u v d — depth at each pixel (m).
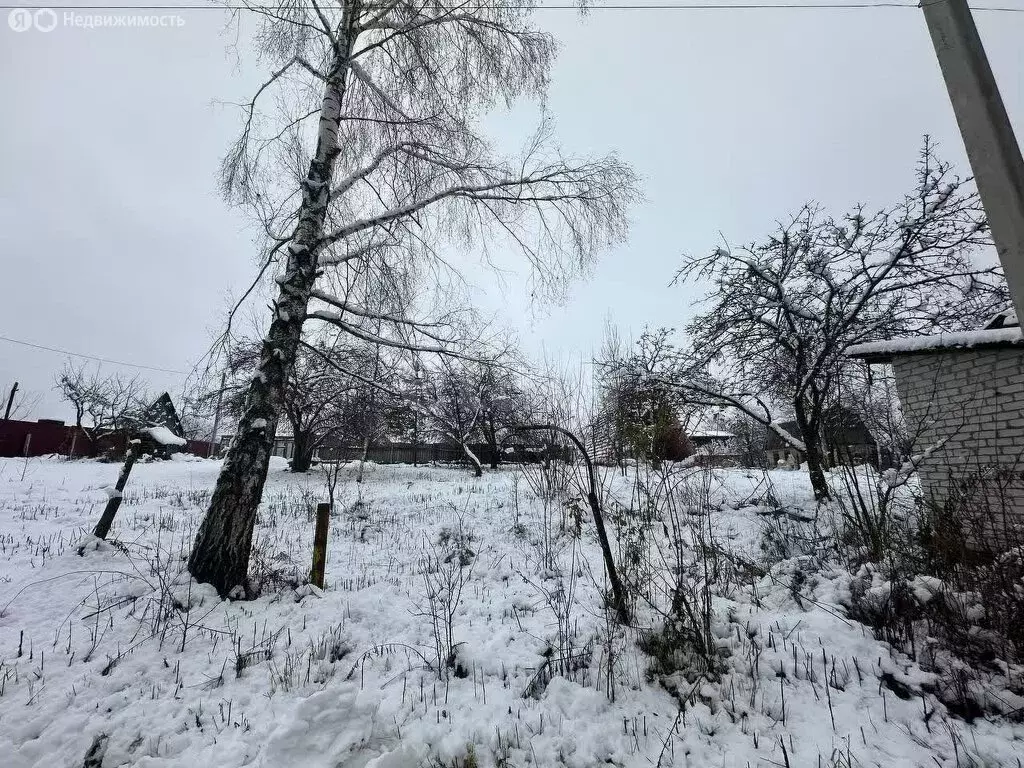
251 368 13.36
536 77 7.21
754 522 7.26
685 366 9.68
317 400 18.78
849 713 2.91
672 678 3.29
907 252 7.13
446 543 6.76
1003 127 2.07
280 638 3.74
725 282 8.95
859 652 3.49
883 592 3.80
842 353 7.47
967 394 6.04
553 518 7.55
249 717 2.74
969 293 7.32
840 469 6.41
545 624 4.06
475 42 7.03
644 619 4.03
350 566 5.74
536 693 3.07
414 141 6.84
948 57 2.21
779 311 8.62
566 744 2.60
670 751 2.59
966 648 3.33
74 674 3.11
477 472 19.14
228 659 3.40
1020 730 2.68
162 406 29.73
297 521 8.72
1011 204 1.98
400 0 6.64
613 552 5.76
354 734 2.33
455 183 7.18
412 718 2.77
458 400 18.03
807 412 8.68
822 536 5.95
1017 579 3.36
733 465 11.60
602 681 3.23
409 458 27.48
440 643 3.66
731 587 4.70
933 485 6.25
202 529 4.67
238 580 4.57
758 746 2.65
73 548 5.16
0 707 2.71
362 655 3.55
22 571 4.93
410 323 6.54
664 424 5.32
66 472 15.95
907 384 6.75
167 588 4.23
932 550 4.26
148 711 2.75
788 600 4.35
